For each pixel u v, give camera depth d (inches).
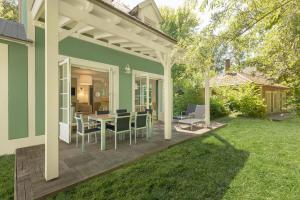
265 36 94.7
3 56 159.5
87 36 219.6
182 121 260.5
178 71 439.2
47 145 102.8
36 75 177.9
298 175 118.4
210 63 100.1
